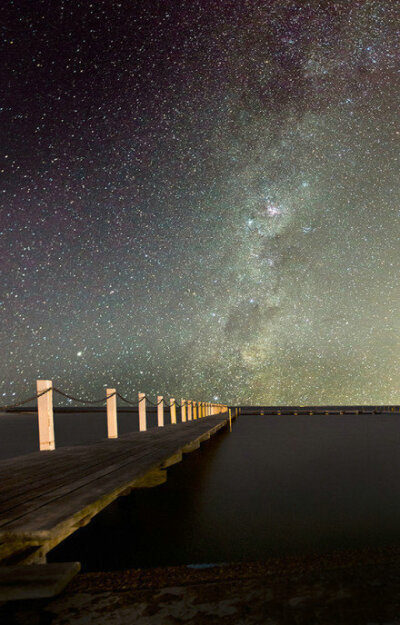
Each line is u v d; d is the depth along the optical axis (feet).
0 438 71.15
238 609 4.46
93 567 14.05
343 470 32.91
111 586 5.33
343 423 110.22
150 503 22.50
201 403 87.15
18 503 10.21
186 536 17.08
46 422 21.98
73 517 8.99
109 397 30.07
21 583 4.91
